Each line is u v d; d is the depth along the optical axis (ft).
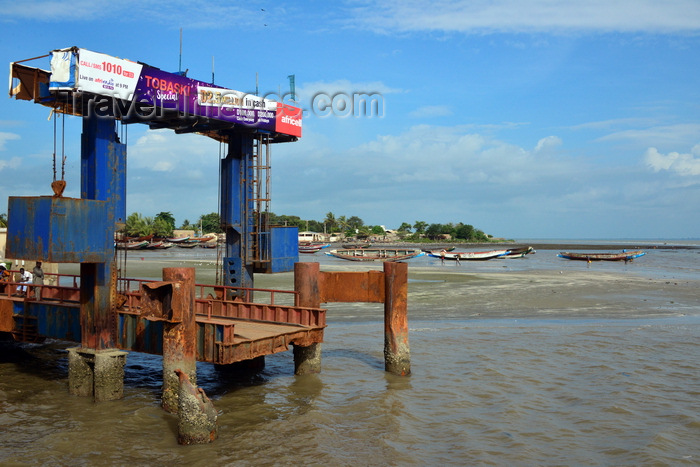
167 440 37.60
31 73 45.93
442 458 35.40
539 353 65.26
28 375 54.13
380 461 34.78
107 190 45.14
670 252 499.10
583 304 112.37
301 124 65.00
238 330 49.06
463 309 104.47
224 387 51.08
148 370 57.62
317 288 54.13
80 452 35.50
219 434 38.99
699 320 92.79
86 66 42.24
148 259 267.39
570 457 35.65
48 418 41.45
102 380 44.50
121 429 39.32
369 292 56.44
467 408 45.24
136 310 47.62
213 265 212.84
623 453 36.24
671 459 35.14
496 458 35.42
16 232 41.45
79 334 48.57
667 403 46.70
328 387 50.90
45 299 56.65
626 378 54.29
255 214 62.49
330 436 38.83
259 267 62.39
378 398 47.50
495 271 212.84
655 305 111.96
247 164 60.49
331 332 79.87
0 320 53.98
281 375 55.42
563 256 323.37
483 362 60.70
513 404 45.83
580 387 51.39
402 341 55.31
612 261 306.76
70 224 40.93
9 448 35.96
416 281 161.79
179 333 39.81
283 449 36.45
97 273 45.16
